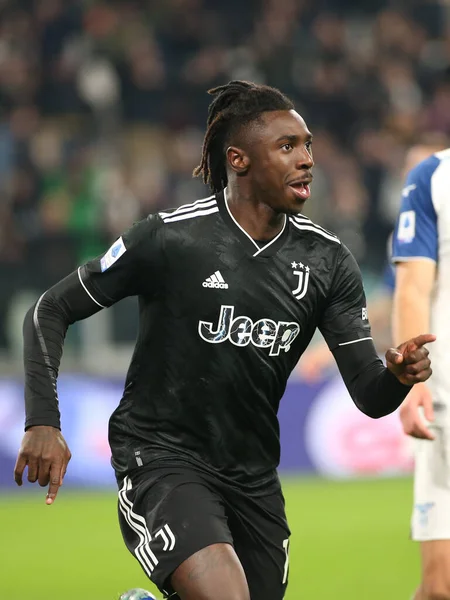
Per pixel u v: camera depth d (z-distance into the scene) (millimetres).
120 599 10820
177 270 9891
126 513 9984
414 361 8969
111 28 38906
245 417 10086
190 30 41000
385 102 40438
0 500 26547
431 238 12133
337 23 42812
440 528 11789
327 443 29484
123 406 10312
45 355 9797
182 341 9938
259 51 40625
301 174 9828
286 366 10188
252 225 9984
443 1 46281
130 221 32250
